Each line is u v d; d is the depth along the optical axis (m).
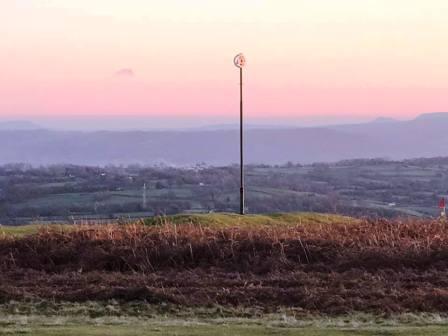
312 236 22.00
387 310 15.41
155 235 21.94
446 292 16.69
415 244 21.05
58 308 15.82
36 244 21.56
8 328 12.64
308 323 13.68
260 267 20.02
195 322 13.80
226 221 26.00
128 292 16.80
